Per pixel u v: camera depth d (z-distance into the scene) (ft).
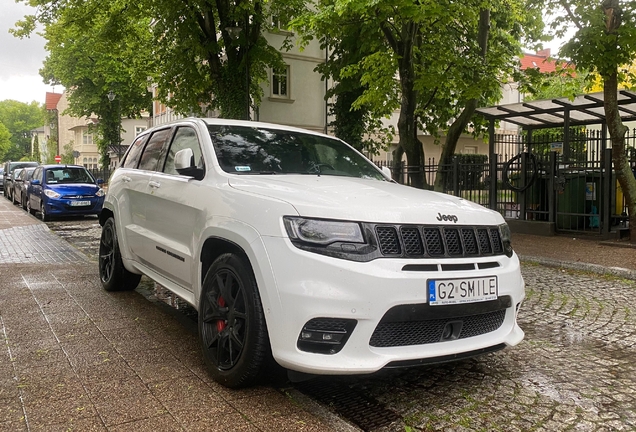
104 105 132.98
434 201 11.75
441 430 9.74
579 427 9.95
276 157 14.40
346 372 9.45
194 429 9.16
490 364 13.39
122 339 14.19
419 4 36.04
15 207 72.59
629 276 24.54
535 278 24.76
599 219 37.04
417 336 10.18
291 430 9.19
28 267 25.04
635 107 47.19
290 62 89.20
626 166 34.06
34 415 9.62
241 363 10.55
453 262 10.42
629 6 31.58
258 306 10.36
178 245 14.07
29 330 14.88
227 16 61.41
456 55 46.55
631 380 12.39
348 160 15.98
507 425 9.98
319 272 9.62
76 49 117.08
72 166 57.47
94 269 24.59
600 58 31.91
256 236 10.47
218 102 67.62
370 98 48.91
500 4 46.88
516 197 42.47
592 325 17.08
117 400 10.32
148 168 17.44
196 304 12.88
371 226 10.02
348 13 40.70
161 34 67.00
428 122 64.13
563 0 33.63
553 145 47.62
